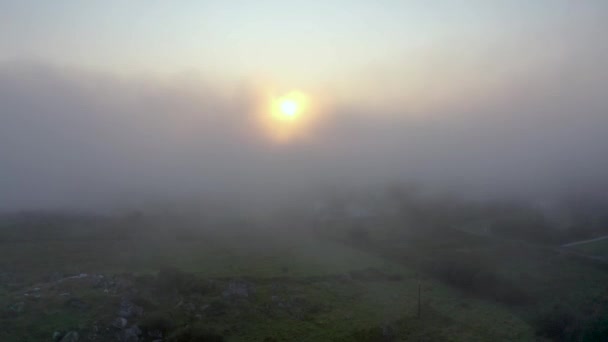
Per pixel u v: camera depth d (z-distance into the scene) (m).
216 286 95.25
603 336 87.62
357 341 82.81
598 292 108.06
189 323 79.50
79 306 76.25
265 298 94.62
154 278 95.25
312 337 81.75
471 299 108.50
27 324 69.38
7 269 100.06
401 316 94.12
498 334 90.44
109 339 69.56
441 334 89.44
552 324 93.25
